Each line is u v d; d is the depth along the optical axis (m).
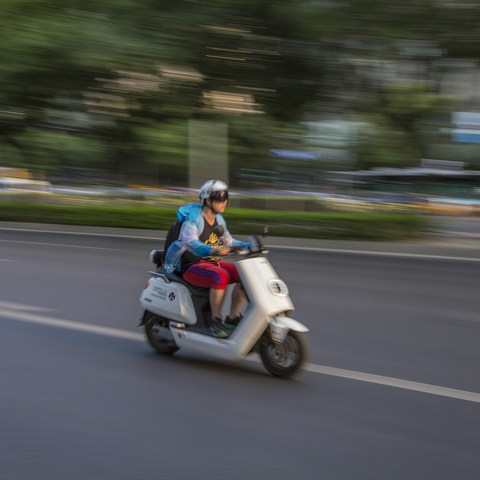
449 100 26.14
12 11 23.80
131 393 4.88
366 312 7.77
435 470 3.71
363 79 26.06
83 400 4.71
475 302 8.49
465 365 5.74
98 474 3.60
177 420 4.37
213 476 3.59
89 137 25.69
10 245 13.65
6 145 25.80
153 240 14.98
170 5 24.25
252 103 26.59
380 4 24.06
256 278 5.26
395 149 25.67
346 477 3.61
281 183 21.53
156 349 5.93
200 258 5.59
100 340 6.31
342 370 5.52
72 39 23.58
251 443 4.03
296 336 5.21
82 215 18.44
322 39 24.67
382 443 4.06
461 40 24.42
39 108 25.88
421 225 16.02
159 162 23.12
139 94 25.92
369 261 12.13
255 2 23.73
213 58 25.06
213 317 5.51
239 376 5.30
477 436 4.20
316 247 14.18
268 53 25.58
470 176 19.28
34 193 20.16
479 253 13.34
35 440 4.02
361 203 17.88
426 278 10.33
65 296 8.32
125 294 8.52
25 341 6.21
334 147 25.19
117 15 24.17
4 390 4.88
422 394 4.96
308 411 4.57
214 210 5.52
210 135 20.67
